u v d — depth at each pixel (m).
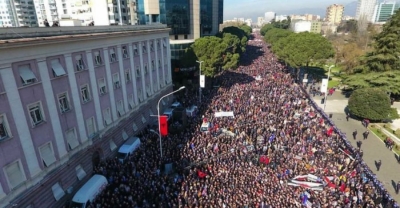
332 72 73.38
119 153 28.42
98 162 27.06
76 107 23.42
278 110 40.06
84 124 24.64
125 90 31.94
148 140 32.16
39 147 19.59
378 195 22.03
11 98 17.23
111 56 29.08
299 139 30.80
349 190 22.48
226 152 28.50
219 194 21.42
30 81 18.80
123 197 21.38
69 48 22.34
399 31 47.69
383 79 46.31
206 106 42.94
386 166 28.58
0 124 16.75
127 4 72.25
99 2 64.31
